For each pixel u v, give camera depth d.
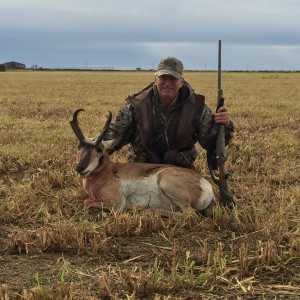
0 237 2.43
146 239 2.44
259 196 3.19
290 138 5.46
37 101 10.48
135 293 1.81
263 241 2.39
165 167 2.84
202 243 2.37
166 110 3.06
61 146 4.79
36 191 3.21
